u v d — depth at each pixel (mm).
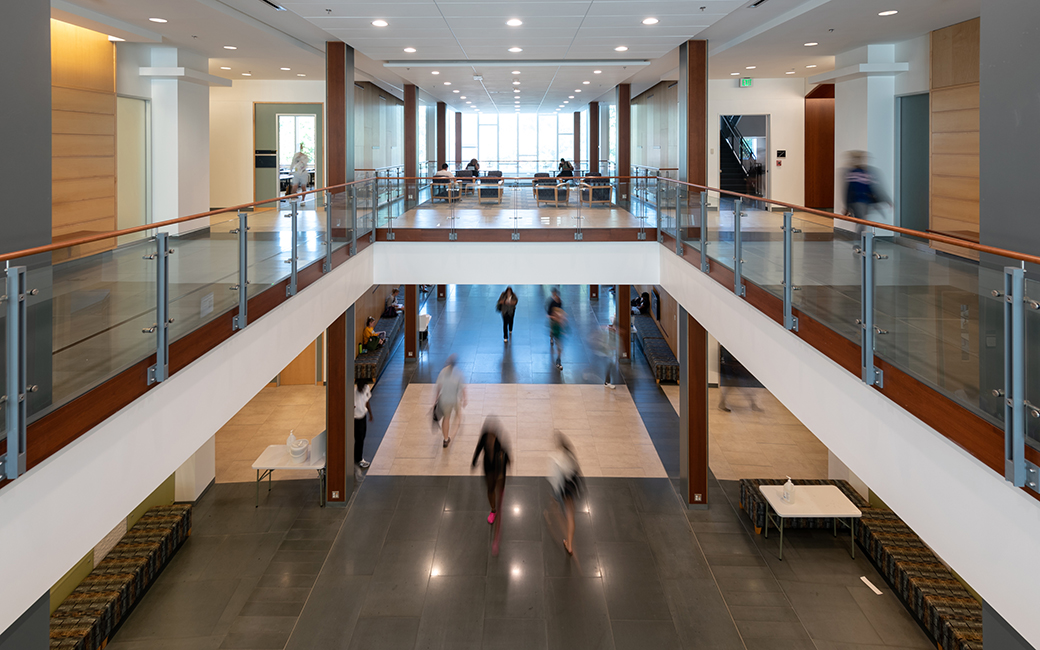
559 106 23812
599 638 7301
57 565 3264
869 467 4121
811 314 4914
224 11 8211
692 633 7387
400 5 7453
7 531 2916
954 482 3266
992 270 2896
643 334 18859
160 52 10102
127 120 9656
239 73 14047
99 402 3562
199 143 10781
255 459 12070
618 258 11023
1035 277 2605
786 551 9062
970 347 3080
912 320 3572
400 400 15039
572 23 8398
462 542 9273
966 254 3096
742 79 14648
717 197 7352
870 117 10289
